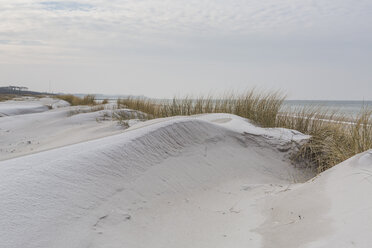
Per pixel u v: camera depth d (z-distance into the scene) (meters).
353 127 4.07
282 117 5.99
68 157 2.36
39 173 2.03
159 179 2.65
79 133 7.14
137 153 2.85
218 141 4.10
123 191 2.24
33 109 14.89
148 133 3.29
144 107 10.09
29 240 1.45
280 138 4.68
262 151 4.36
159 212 2.17
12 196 1.71
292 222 1.89
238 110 6.55
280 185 3.13
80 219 1.75
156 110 7.96
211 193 2.78
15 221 1.53
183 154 3.37
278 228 1.86
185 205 2.39
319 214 1.85
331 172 2.51
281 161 4.28
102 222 1.81
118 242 1.66
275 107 6.22
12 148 6.26
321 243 1.50
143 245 1.70
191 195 2.64
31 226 1.54
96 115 9.30
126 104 11.53
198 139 3.86
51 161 2.27
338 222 1.66
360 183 2.04
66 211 1.76
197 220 2.13
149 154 2.98
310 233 1.65
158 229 1.92
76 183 2.06
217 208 2.41
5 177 1.93
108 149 2.66
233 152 4.02
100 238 1.65
